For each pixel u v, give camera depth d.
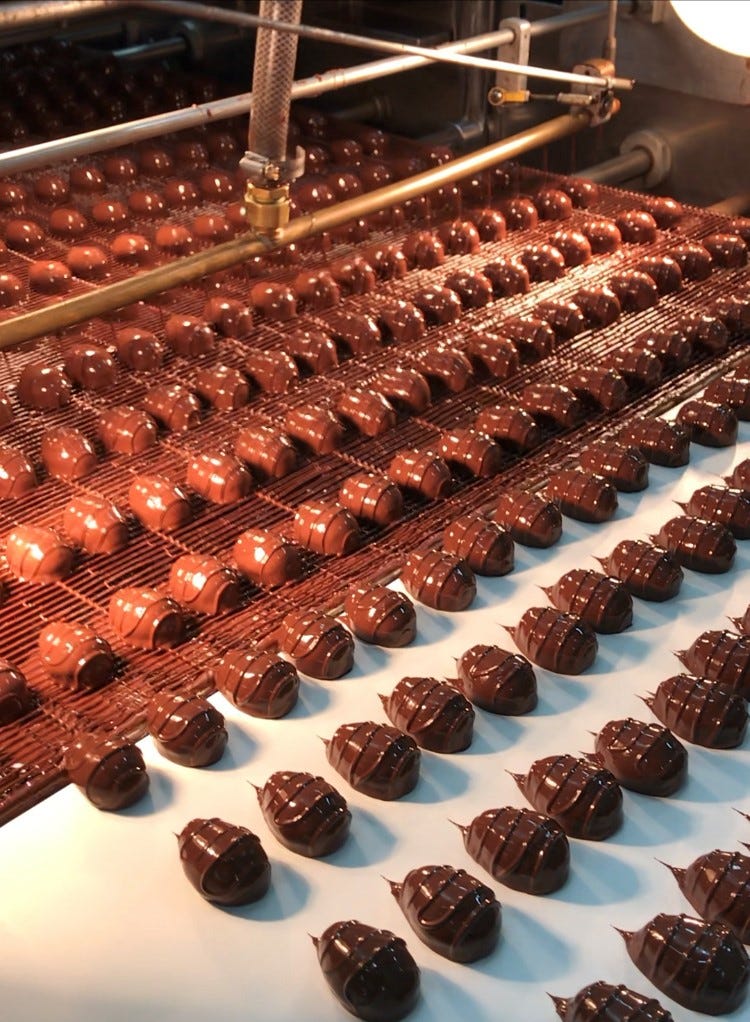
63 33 1.08
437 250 0.79
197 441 0.61
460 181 0.87
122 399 0.64
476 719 0.46
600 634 0.51
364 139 0.94
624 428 0.63
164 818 0.41
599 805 0.41
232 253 0.58
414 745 0.43
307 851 0.40
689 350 0.70
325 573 0.53
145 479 0.56
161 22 1.09
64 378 0.63
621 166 0.92
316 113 0.97
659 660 0.49
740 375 0.67
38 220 0.83
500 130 0.99
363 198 0.65
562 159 1.00
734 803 0.43
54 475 0.58
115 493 0.57
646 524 0.57
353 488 0.56
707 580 0.54
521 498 0.56
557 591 0.51
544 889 0.39
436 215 0.86
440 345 0.69
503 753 0.45
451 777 0.43
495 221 0.82
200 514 0.56
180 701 0.44
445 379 0.66
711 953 0.36
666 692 0.46
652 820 0.42
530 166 1.02
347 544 0.54
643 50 0.90
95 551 0.53
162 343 0.69
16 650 0.48
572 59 0.94
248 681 0.45
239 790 0.42
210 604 0.50
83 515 0.53
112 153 0.91
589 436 0.63
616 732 0.44
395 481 0.58
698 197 0.93
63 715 0.45
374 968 0.35
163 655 0.48
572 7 0.93
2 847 0.40
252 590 0.52
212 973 0.36
